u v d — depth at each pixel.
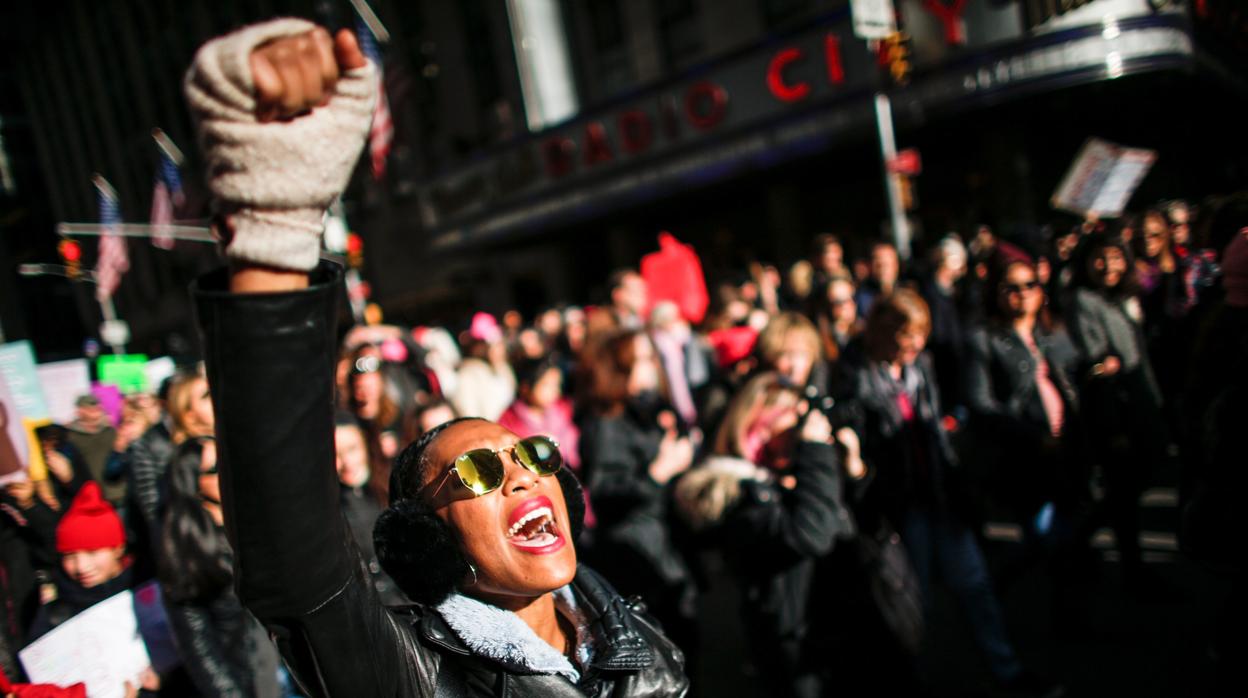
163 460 3.31
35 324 25.00
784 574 2.92
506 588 1.32
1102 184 6.15
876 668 2.89
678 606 3.53
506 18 20.44
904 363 3.51
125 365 7.37
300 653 1.00
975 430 3.91
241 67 0.71
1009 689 3.38
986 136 13.03
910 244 10.80
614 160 16.58
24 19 41.28
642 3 17.75
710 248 19.16
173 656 2.58
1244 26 11.62
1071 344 3.96
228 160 0.75
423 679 1.23
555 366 4.32
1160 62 10.14
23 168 42.94
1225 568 2.30
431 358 7.91
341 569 0.98
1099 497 4.04
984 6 10.79
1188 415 2.66
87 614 2.44
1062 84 10.45
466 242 20.94
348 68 0.77
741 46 13.87
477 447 1.34
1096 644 3.79
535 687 1.29
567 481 1.50
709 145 14.72
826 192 16.67
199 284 0.86
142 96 35.91
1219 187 14.25
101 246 15.70
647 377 3.90
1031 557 3.88
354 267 13.20
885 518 3.12
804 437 2.88
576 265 22.70
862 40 12.20
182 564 2.47
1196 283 4.28
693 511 3.02
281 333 0.84
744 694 3.92
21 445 2.98
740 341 5.84
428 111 24.84
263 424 0.85
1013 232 6.00
